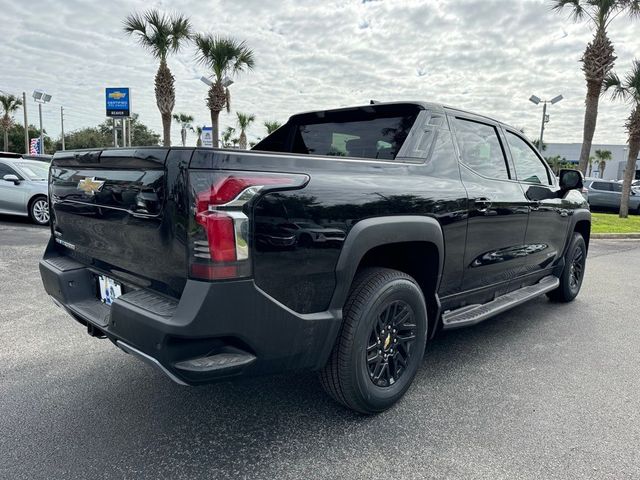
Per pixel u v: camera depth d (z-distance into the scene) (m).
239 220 1.92
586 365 3.51
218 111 18.41
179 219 1.94
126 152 2.18
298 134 3.93
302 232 2.14
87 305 2.67
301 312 2.20
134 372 3.22
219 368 1.98
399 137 3.17
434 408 2.80
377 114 3.36
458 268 3.12
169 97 17.86
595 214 18.34
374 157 3.33
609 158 73.12
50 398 2.84
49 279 2.82
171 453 2.31
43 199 10.05
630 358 3.66
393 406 2.82
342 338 2.44
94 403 2.79
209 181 1.89
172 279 2.05
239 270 1.94
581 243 5.25
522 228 3.83
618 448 2.42
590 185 19.86
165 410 2.73
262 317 2.03
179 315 1.90
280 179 2.07
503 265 3.69
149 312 2.01
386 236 2.49
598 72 15.17
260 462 2.25
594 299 5.52
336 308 2.33
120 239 2.34
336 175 2.34
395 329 2.74
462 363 3.51
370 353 2.61
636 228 13.55
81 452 2.30
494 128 3.75
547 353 3.74
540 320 4.63
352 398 2.53
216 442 2.41
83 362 3.37
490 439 2.48
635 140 16.77
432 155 3.02
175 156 1.96
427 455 2.33
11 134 53.66
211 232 1.88
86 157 2.51
